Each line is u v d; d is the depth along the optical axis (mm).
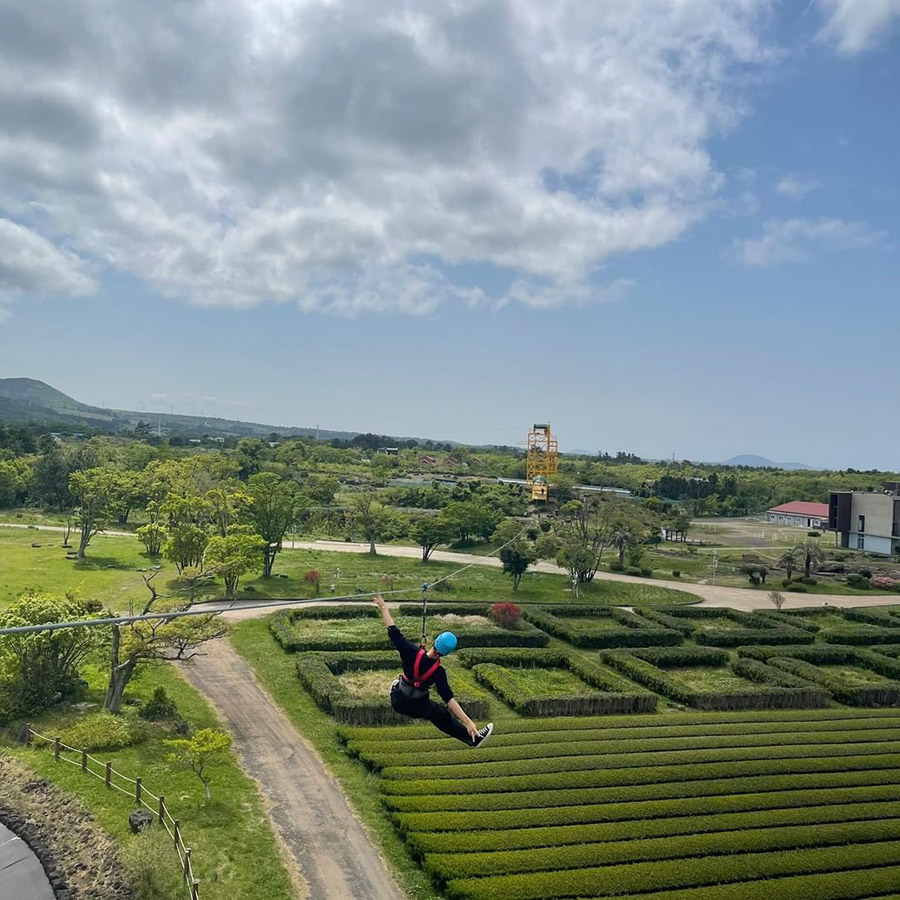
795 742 48812
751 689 58969
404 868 32531
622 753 44562
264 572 89750
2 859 32062
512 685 56812
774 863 33031
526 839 33844
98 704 47531
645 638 73500
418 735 45844
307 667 55844
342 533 124375
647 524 117688
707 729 50312
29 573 82625
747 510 196750
